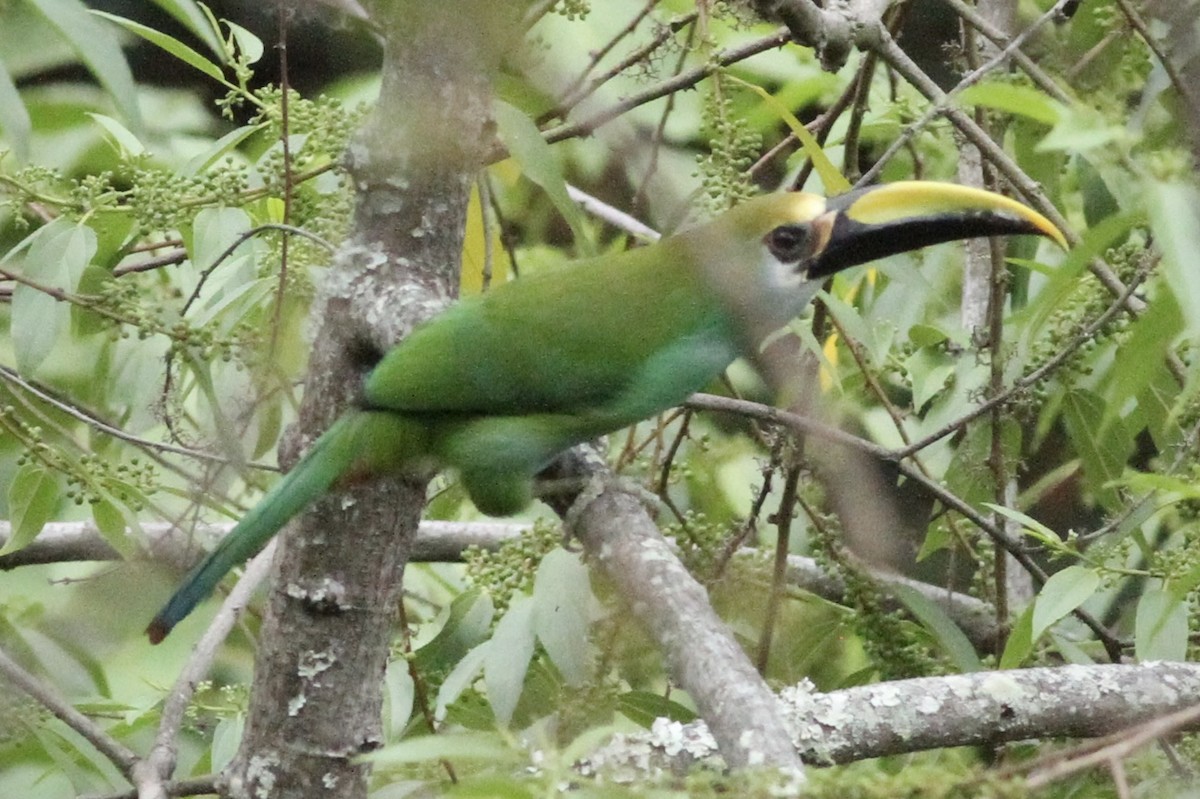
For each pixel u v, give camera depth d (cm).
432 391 742
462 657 870
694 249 787
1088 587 765
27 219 1029
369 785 795
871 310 971
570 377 775
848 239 775
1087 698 723
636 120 1012
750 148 849
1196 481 768
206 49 1310
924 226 769
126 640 1034
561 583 807
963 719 714
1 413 798
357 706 730
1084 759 449
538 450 789
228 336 830
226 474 930
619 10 1087
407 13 595
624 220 986
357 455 729
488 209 903
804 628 952
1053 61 853
